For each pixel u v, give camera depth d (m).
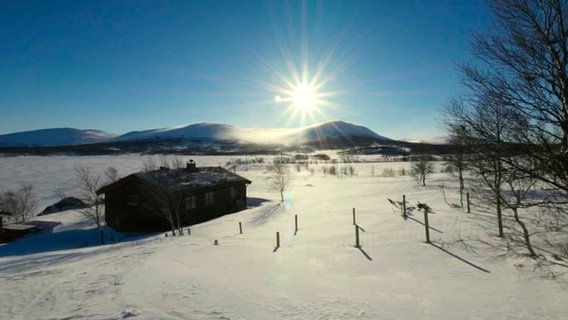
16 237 28.58
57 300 8.38
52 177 73.31
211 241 16.95
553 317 6.85
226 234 19.30
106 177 66.88
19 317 7.37
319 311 7.27
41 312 7.60
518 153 6.13
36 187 60.75
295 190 47.19
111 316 7.10
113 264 12.46
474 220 16.64
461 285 8.95
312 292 8.53
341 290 8.70
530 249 10.33
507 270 9.86
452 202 23.73
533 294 8.04
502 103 5.96
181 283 9.33
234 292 8.52
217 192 32.69
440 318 6.95
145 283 9.46
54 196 53.44
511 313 7.12
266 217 24.80
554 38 5.55
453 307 7.52
